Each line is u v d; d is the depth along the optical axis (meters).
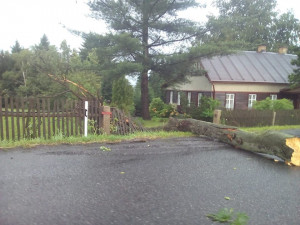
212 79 21.22
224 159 6.36
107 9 17.61
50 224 3.09
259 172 5.45
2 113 7.23
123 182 4.52
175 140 8.49
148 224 3.19
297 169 5.76
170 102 28.12
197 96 23.92
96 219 3.25
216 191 4.32
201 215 3.46
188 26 18.28
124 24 18.53
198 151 7.06
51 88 15.62
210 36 18.91
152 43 19.45
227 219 3.34
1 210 3.36
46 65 14.62
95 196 3.91
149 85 22.94
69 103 8.07
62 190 4.06
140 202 3.78
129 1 17.98
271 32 41.56
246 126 14.39
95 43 17.45
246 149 7.25
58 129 7.88
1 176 4.51
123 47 16.52
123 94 18.88
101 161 5.65
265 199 4.08
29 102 7.55
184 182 4.66
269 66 25.16
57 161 5.48
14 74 31.20
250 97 22.81
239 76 22.42
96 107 8.73
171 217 3.38
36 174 4.68
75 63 17.98
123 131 9.59
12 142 6.86
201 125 9.38
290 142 6.11
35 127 7.66
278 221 3.40
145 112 20.22
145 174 4.99
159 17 18.94
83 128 8.31
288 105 16.55
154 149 7.04
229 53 17.56
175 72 18.62
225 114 13.80
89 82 16.03
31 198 3.74
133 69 16.20
